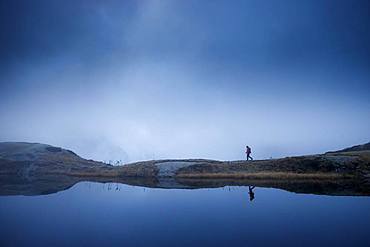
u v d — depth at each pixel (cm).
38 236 1519
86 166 6962
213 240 1438
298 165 5275
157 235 1543
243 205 2391
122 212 2131
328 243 1377
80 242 1422
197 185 4062
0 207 2309
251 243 1397
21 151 7562
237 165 5684
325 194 2977
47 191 3350
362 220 1839
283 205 2358
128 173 5678
